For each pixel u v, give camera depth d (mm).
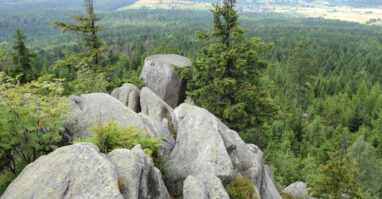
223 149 8656
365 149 29062
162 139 10312
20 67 26203
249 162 9633
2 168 7492
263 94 18000
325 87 92500
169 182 8531
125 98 16891
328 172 17484
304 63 53750
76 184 4980
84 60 20281
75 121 10281
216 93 18531
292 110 54562
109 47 21594
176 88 21844
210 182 7105
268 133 39219
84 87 19031
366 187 26984
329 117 63656
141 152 6418
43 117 7406
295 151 45812
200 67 18109
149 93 16078
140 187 5738
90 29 21031
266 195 10398
